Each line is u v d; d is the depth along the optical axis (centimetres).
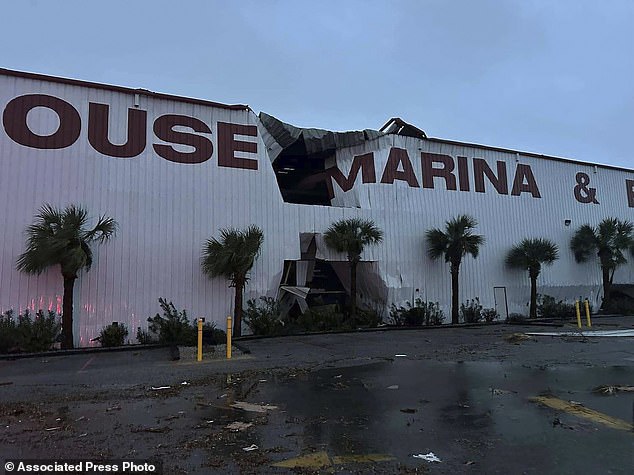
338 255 2147
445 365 1088
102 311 1666
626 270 3197
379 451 515
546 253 2547
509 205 2688
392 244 2283
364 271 2283
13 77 1655
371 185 2288
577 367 1031
